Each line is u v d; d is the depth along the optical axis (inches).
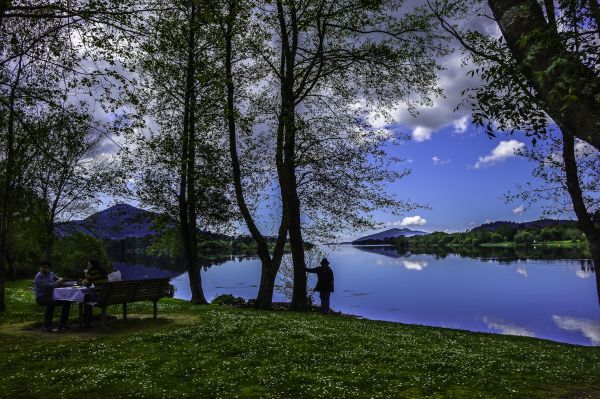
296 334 625.9
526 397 379.9
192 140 1186.6
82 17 454.9
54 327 697.0
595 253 519.5
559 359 565.9
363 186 1185.4
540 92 210.7
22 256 2529.5
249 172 1278.3
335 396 368.5
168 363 468.4
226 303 1284.4
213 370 444.1
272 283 1141.7
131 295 730.8
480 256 6796.3
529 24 215.3
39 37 475.2
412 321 1584.6
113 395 365.4
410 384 411.5
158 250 1402.6
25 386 388.2
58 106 512.4
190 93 1159.6
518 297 2416.3
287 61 1120.2
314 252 1547.7
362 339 622.5
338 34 1162.0
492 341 699.4
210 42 1088.2
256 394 371.6
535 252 7249.0
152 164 1186.6
